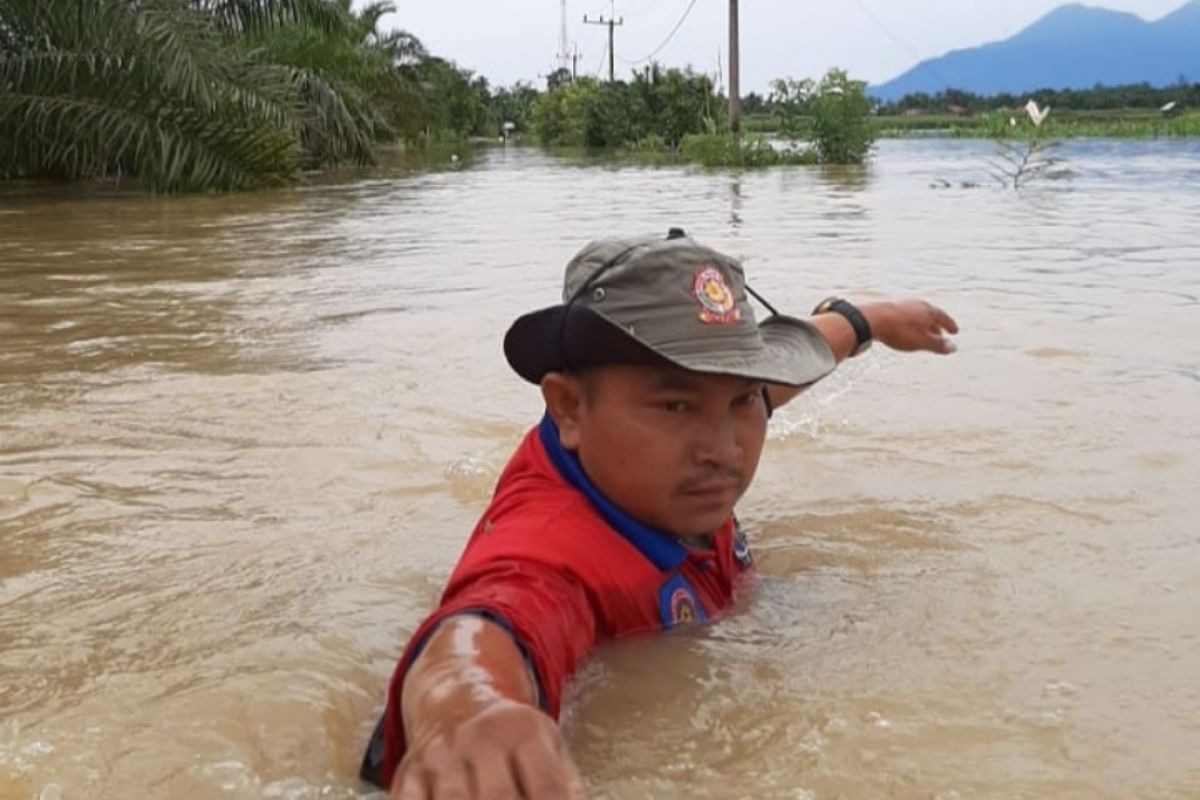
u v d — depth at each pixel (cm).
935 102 6109
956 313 487
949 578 218
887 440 305
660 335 174
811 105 2248
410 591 217
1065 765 156
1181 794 149
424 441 309
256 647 193
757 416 186
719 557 205
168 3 1421
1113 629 195
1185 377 369
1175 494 262
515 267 672
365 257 737
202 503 266
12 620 206
